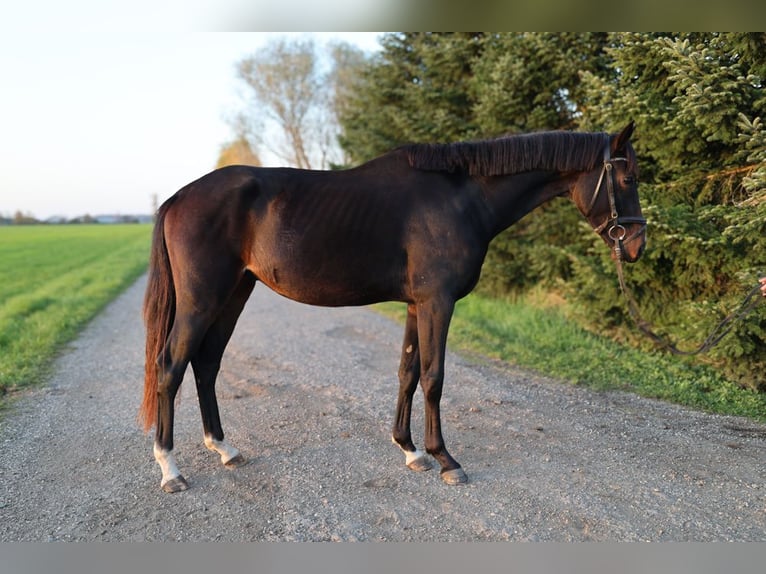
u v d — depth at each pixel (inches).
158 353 122.5
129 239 1603.1
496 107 304.0
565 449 139.7
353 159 521.7
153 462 134.8
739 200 197.2
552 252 289.9
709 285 211.3
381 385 199.2
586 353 232.2
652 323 230.4
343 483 122.4
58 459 136.7
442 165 123.1
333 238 117.3
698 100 175.5
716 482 120.6
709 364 206.4
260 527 105.0
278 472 128.2
